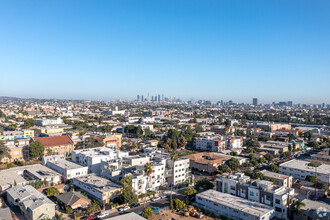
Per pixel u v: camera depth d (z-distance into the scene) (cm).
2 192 10494
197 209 9625
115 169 11825
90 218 8650
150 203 10269
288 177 12219
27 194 9400
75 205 9169
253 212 8581
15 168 13338
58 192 10512
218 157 17138
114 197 9975
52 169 13500
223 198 9812
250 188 9988
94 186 10369
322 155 18325
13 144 17350
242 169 15762
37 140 16838
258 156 18488
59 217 8325
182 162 12888
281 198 9038
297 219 8825
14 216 8594
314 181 12531
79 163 14338
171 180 12469
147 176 11231
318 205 9319
